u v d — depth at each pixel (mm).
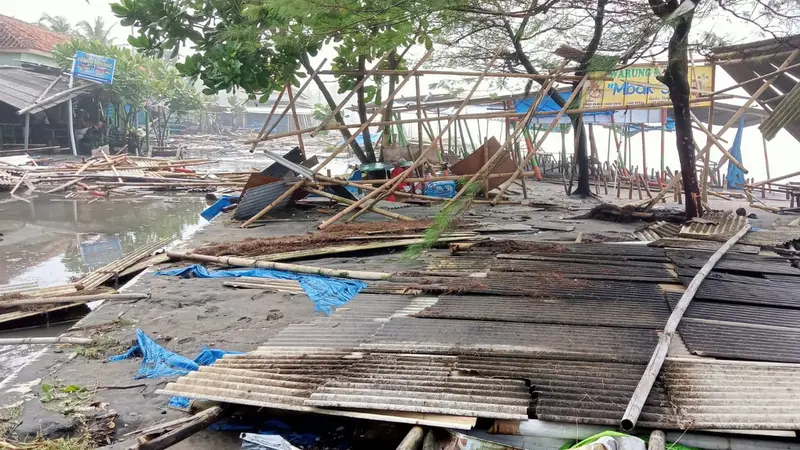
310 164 15773
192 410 4312
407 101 26297
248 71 12938
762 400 3885
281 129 64688
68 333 6121
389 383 4188
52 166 24172
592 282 7270
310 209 14719
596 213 13414
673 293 6734
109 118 35625
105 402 4617
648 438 3578
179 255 9203
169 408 4535
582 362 4629
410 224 11938
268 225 12781
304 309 6859
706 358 4715
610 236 11141
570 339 5184
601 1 10344
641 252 9109
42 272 10008
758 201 17078
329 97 17406
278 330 6199
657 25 9461
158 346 5602
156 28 13164
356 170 17062
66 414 4410
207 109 53719
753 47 12148
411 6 8414
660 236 10680
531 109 12969
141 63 34938
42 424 4266
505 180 15977
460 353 4859
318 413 3965
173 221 15406
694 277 7180
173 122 54781
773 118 9500
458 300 6562
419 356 4766
